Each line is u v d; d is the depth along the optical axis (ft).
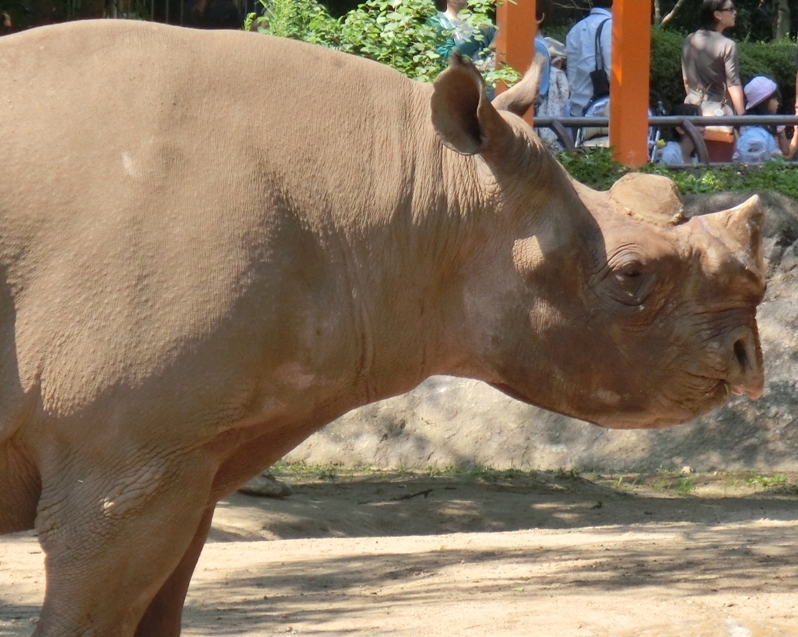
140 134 28.99
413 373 32.71
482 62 95.71
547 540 64.85
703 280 31.89
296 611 48.88
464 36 96.37
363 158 31.19
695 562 55.47
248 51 30.96
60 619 29.32
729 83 130.93
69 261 28.25
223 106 29.99
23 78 29.35
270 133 30.22
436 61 89.86
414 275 31.63
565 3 207.21
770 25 245.04
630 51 117.60
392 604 49.44
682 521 81.92
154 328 28.25
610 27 127.03
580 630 42.16
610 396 32.53
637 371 32.24
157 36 30.45
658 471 99.19
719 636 40.70
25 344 28.32
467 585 52.65
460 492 92.12
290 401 30.37
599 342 32.12
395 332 31.76
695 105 131.64
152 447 28.63
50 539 29.09
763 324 103.04
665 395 32.37
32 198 28.32
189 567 33.73
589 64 127.34
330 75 31.60
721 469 99.09
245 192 29.32
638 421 32.96
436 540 66.59
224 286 28.63
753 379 32.30
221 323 28.55
